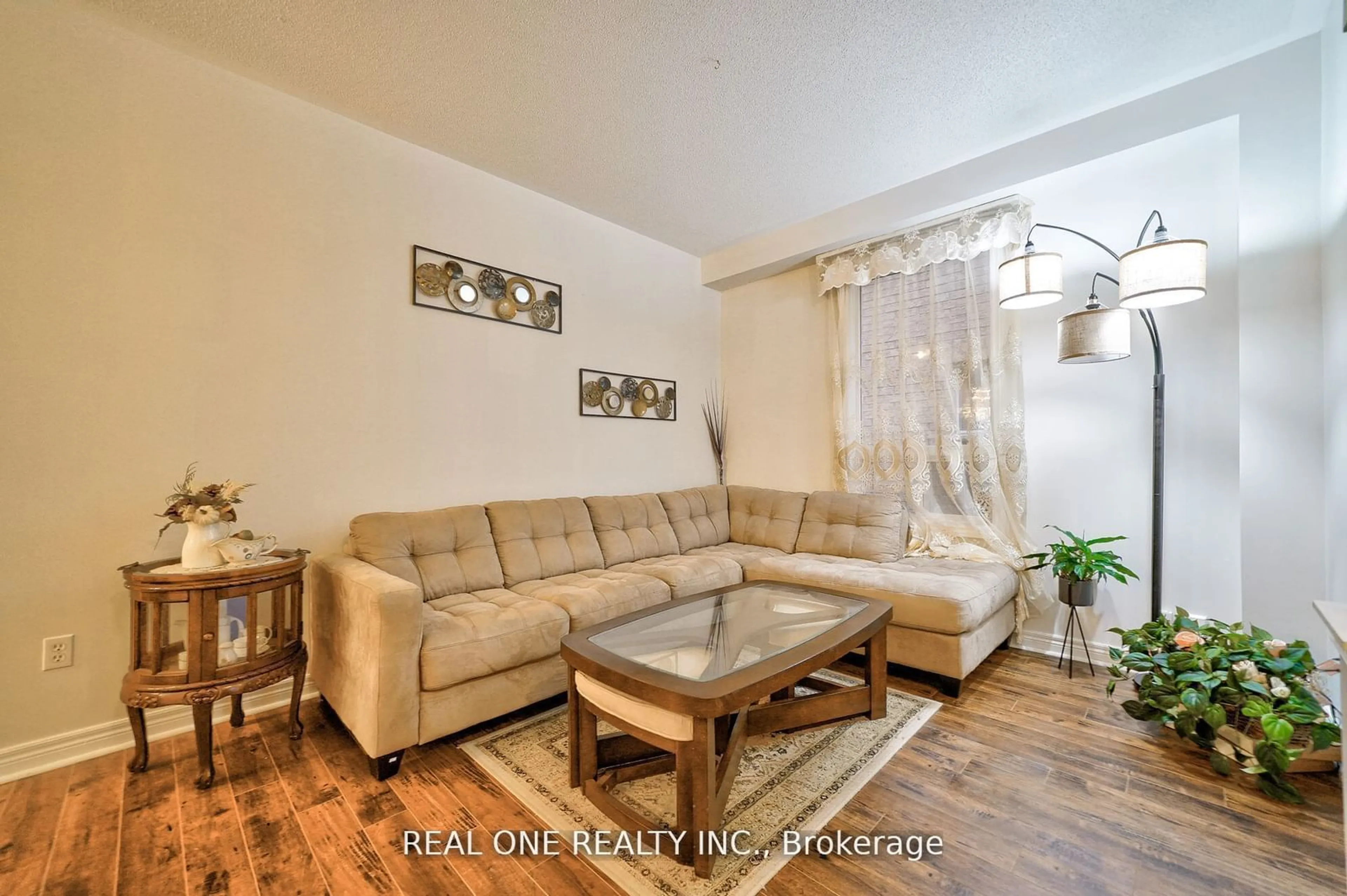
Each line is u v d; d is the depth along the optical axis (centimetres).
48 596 184
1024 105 243
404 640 175
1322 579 202
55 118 186
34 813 157
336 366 246
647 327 388
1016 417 287
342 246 249
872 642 200
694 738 133
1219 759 171
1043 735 198
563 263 336
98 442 192
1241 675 177
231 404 219
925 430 325
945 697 231
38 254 182
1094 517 271
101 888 129
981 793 164
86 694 190
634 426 378
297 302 236
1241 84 217
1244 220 220
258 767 181
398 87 229
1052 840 144
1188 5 188
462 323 289
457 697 188
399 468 265
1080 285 274
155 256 203
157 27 196
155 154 204
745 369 430
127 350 198
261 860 138
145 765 179
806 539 342
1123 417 262
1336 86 191
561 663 220
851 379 355
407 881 131
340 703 196
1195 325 243
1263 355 215
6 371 177
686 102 239
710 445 436
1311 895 124
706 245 405
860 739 196
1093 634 270
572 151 278
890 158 285
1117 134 247
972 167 288
